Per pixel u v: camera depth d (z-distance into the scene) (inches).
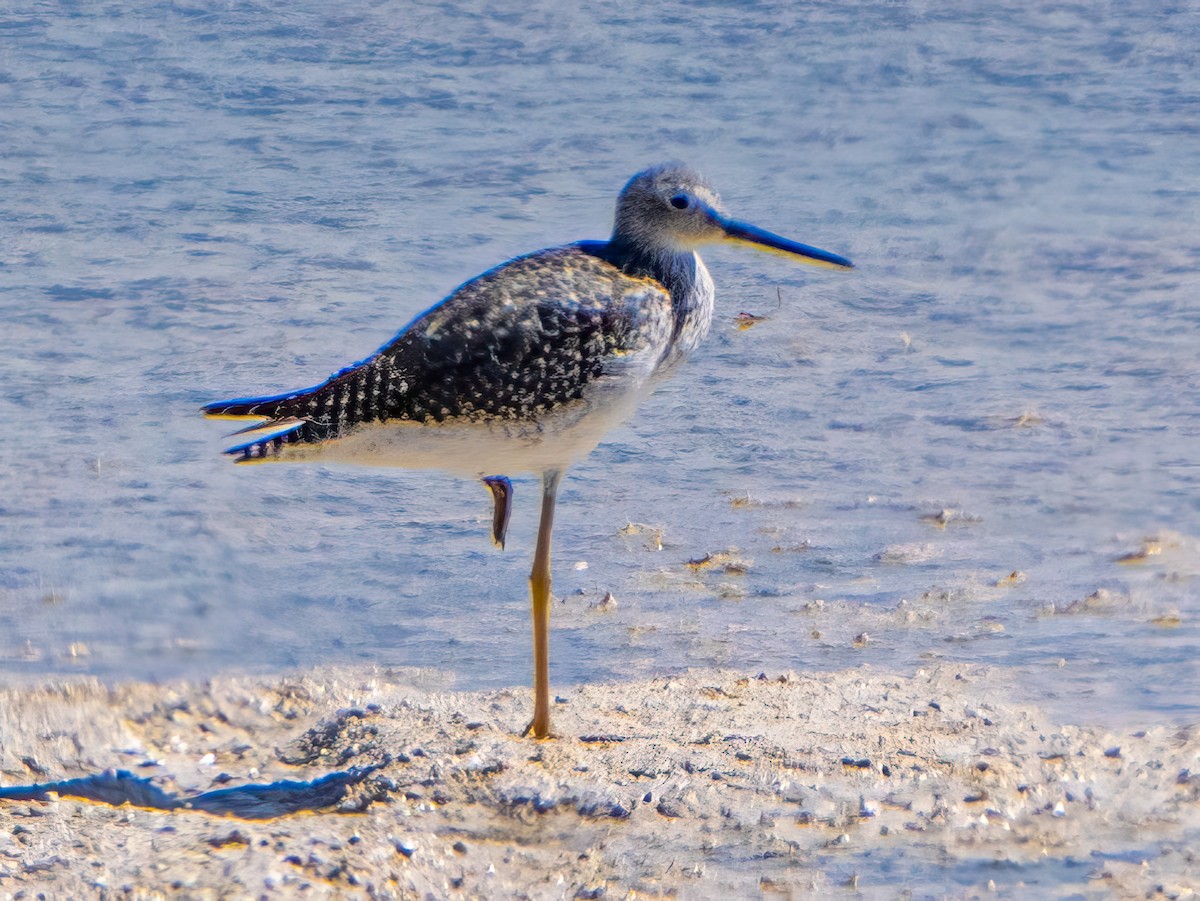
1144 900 302.5
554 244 826.8
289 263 802.2
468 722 378.9
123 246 832.9
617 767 353.4
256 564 486.9
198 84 1238.9
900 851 321.1
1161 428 585.0
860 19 1466.5
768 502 531.5
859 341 697.0
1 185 952.3
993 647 423.8
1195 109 1125.7
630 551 496.7
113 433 585.3
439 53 1355.8
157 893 291.4
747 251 831.7
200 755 372.5
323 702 402.0
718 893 307.0
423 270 789.9
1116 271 786.2
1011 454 566.3
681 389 641.0
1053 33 1398.9
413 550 498.6
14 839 310.2
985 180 964.6
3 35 1400.1
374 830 322.3
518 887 310.0
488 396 343.3
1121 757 356.8
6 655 424.5
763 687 402.3
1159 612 441.7
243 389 628.4
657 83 1243.8
